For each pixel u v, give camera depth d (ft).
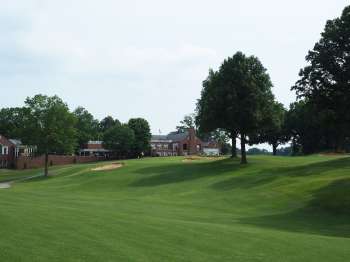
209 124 213.66
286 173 174.40
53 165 396.98
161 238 53.21
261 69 209.77
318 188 137.80
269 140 399.44
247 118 204.44
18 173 313.32
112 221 62.75
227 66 208.74
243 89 205.46
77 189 186.60
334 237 72.90
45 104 268.00
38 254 41.47
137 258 42.98
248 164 213.66
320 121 161.89
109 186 189.47
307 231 84.94
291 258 49.06
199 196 146.92
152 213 94.53
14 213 62.49
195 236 56.13
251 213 113.50
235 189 152.97
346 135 369.71
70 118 272.10
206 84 232.73
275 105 211.00
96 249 45.03
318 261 48.98
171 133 611.06
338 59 144.46
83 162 423.64
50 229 53.01
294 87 154.71
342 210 112.37
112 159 441.27
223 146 546.26
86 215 67.41
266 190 145.38
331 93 150.20
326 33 145.28
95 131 614.75
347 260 50.65
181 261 43.55
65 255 41.86
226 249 50.39
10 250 41.91
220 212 113.19
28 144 265.95
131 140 436.76
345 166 178.70
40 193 132.87
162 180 190.90
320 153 338.13
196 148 509.35
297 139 403.54
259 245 54.19
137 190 171.83
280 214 111.45
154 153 475.72
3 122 488.44
